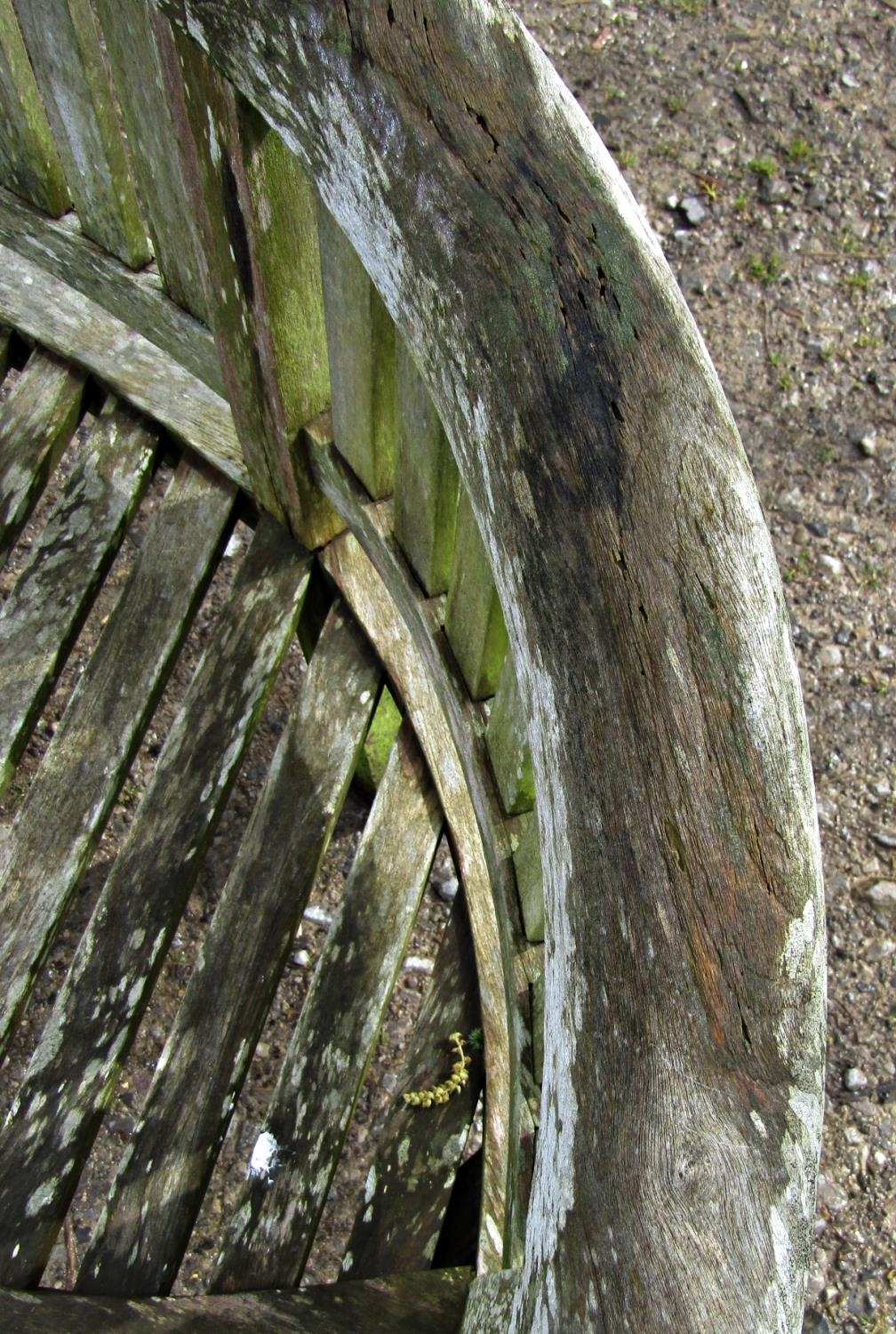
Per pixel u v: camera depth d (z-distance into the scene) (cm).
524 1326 63
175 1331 100
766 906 57
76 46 101
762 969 56
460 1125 113
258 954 114
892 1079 161
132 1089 154
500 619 96
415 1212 110
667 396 64
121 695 120
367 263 78
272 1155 109
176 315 117
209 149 91
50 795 117
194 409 126
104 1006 111
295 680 175
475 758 105
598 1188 55
